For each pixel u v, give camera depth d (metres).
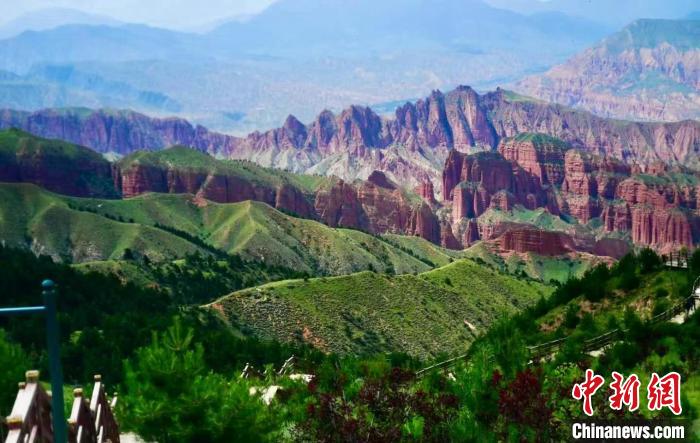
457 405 50.75
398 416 50.22
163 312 177.50
